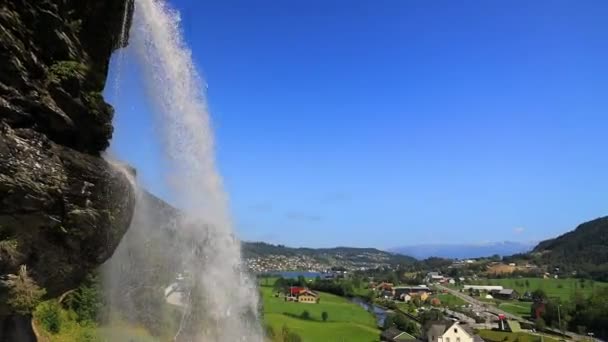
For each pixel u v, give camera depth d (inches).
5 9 418.3
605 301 4825.3
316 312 5098.4
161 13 722.8
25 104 432.8
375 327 4849.9
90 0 496.1
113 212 537.3
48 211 452.4
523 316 6205.7
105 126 523.5
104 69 535.5
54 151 458.6
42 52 456.4
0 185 407.8
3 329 520.7
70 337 749.9
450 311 6683.1
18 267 439.2
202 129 923.4
